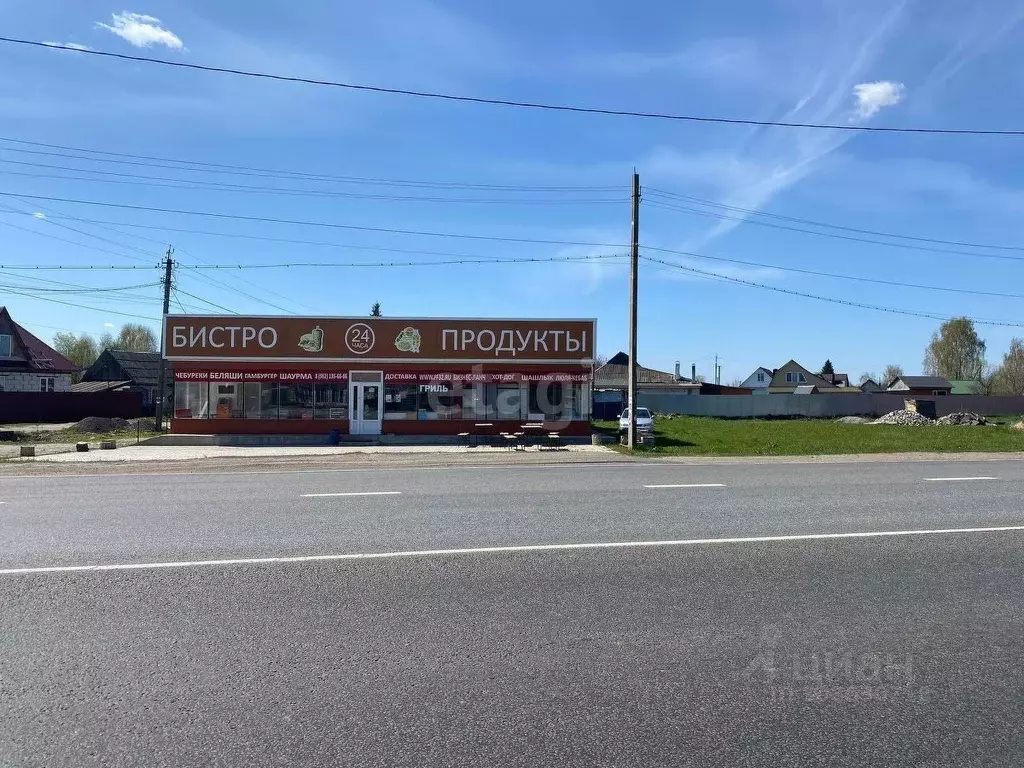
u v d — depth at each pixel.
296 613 5.63
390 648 4.92
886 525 9.13
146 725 3.86
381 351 28.67
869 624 5.40
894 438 31.31
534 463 19.31
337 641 5.05
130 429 36.56
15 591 6.18
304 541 8.16
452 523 9.31
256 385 28.45
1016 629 5.30
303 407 28.48
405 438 27.91
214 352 28.36
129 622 5.43
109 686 4.33
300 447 26.19
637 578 6.62
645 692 4.27
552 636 5.14
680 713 4.02
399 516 9.87
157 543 8.05
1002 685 4.39
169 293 35.09
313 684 4.36
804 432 36.78
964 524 9.20
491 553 7.57
